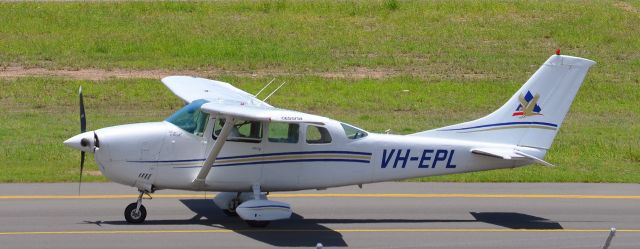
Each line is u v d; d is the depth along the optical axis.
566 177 69.62
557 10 145.00
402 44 128.75
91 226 52.56
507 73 117.94
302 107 99.50
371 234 52.50
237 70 115.06
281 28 133.38
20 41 122.50
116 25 131.50
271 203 52.41
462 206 60.16
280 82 109.06
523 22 139.62
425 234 52.81
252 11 141.00
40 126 86.50
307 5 143.38
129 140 51.75
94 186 62.97
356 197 61.75
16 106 95.75
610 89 112.69
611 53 129.12
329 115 96.56
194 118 52.88
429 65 120.44
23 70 110.75
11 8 135.88
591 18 142.00
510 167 56.12
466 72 118.06
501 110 56.25
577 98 109.00
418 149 54.94
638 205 61.69
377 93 106.94
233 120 50.00
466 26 137.38
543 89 56.09
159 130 52.28
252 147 52.91
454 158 55.44
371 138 54.50
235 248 48.72
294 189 54.19
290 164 53.47
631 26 139.75
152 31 129.25
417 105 102.88
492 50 127.94
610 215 58.69
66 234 50.62
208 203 59.03
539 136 56.41
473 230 54.00
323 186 54.38
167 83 64.19
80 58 117.06
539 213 58.75
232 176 52.88
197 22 134.50
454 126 56.06
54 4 139.88
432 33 134.12
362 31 133.75
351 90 107.38
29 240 49.25
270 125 53.12
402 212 58.09
